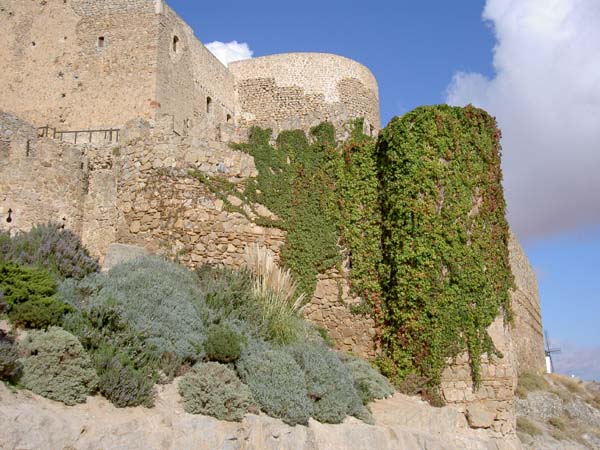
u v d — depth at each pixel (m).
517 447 16.98
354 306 18.83
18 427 8.65
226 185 20.02
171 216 19.67
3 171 20.08
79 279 14.27
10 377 9.77
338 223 19.61
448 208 17.98
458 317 17.44
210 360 13.19
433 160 18.20
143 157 20.58
